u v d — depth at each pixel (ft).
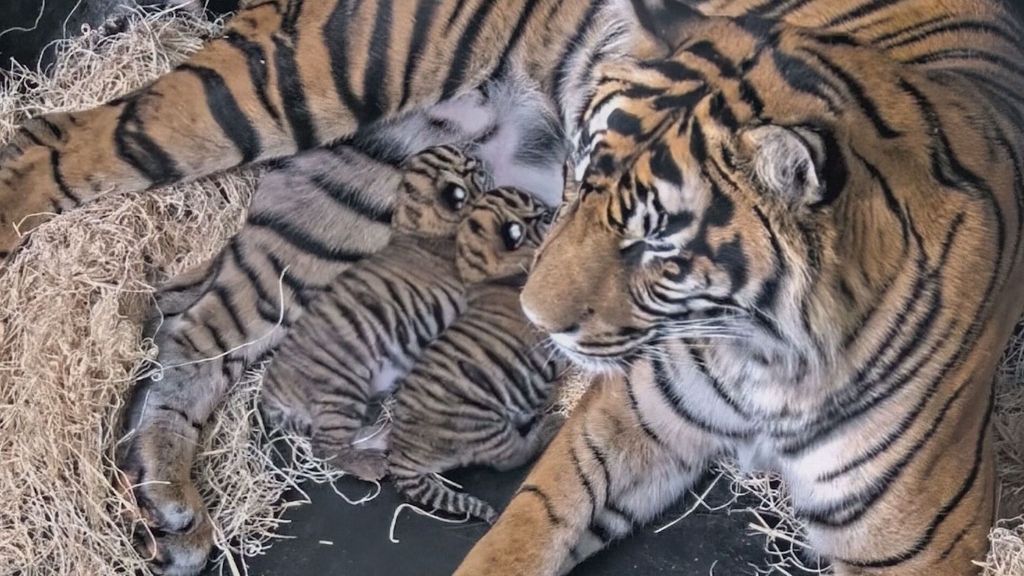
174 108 11.44
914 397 10.50
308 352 11.59
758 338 10.41
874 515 10.72
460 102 11.60
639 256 10.23
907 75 10.31
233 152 11.56
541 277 10.27
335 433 11.57
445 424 11.46
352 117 11.55
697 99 10.11
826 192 9.93
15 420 11.35
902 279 10.27
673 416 11.05
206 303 11.69
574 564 11.30
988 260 10.39
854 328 10.31
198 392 11.61
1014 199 10.51
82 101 12.30
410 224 11.74
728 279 10.15
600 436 11.16
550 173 11.89
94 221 11.71
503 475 11.72
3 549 11.19
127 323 11.57
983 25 10.89
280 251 11.80
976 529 10.74
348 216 11.84
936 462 10.62
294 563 11.45
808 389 10.52
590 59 11.32
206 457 11.62
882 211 10.14
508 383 11.53
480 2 11.35
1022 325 11.79
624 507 11.29
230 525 11.48
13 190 11.51
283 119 11.51
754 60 10.16
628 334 10.36
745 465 11.17
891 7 10.85
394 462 11.51
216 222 12.01
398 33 11.38
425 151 11.71
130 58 12.38
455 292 11.76
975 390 10.59
